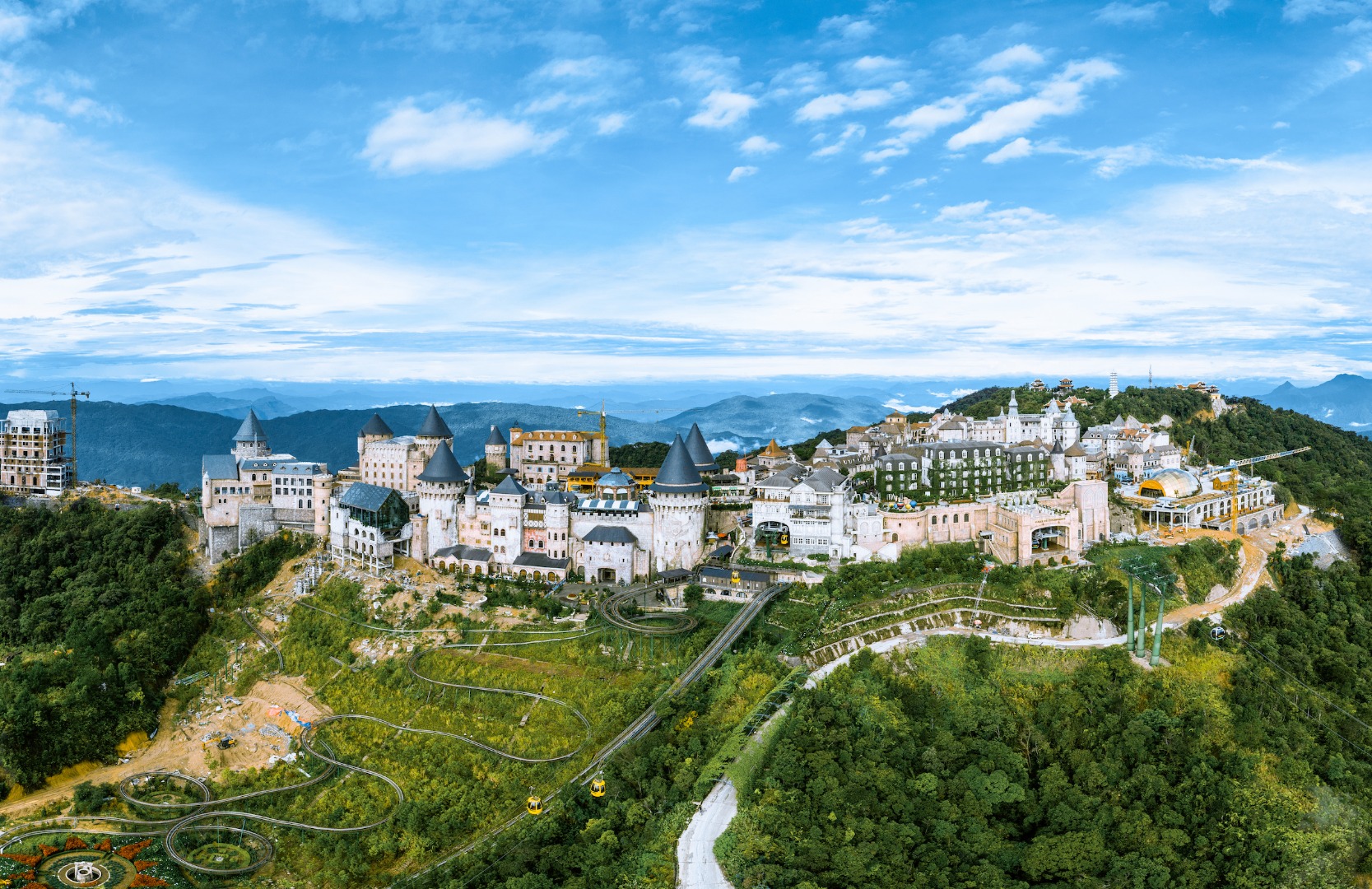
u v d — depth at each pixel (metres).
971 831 144.88
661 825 148.62
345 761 198.88
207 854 176.00
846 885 130.62
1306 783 161.75
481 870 155.50
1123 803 156.88
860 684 178.25
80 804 193.25
